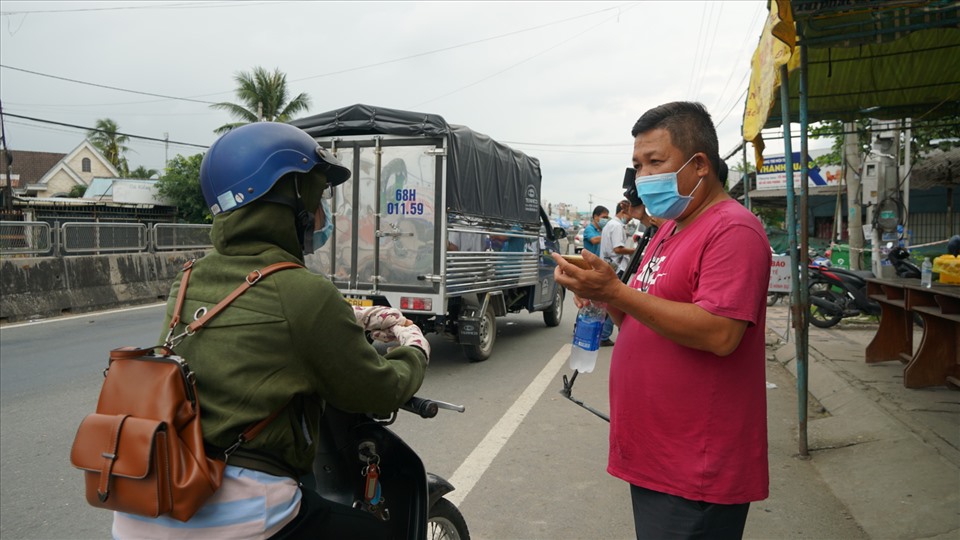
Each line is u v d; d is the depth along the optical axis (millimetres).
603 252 8586
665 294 1960
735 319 1761
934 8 3953
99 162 51406
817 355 7258
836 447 4527
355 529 1942
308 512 1784
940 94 6676
